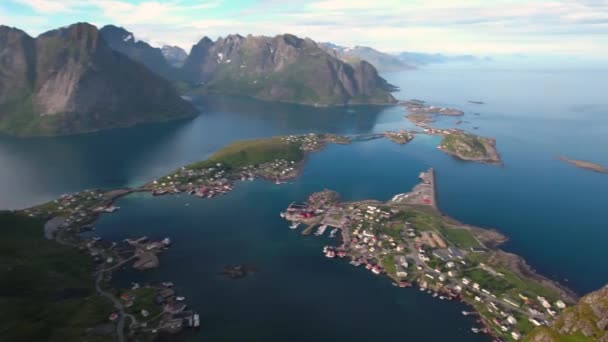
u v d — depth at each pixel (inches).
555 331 6747.1
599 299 6722.4
